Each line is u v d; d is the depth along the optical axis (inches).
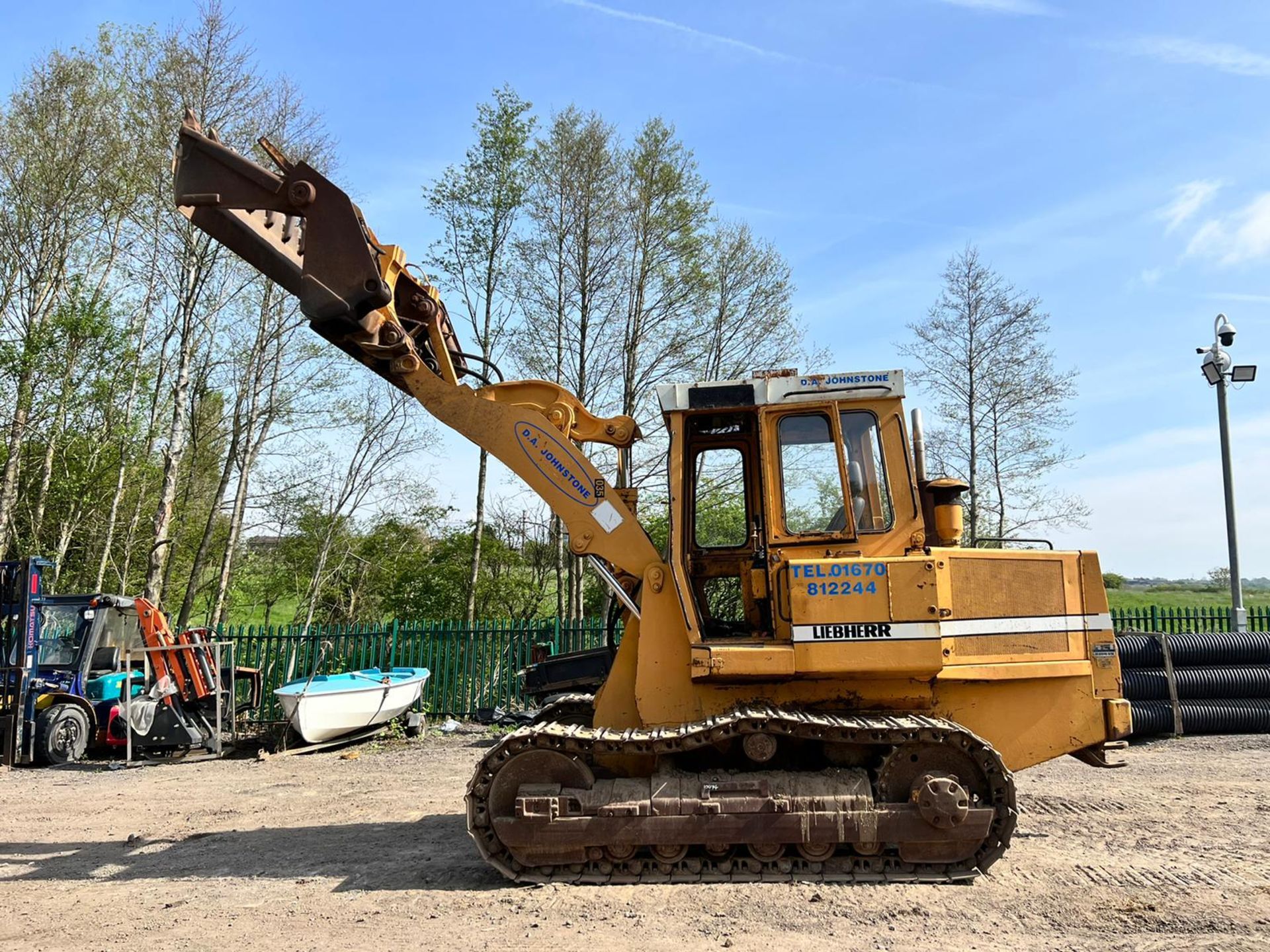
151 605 515.2
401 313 273.4
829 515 245.3
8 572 517.7
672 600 250.2
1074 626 252.2
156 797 392.5
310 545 973.2
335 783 413.4
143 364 906.7
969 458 925.2
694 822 222.7
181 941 196.2
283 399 850.8
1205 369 618.5
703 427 269.6
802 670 229.6
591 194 892.0
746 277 930.7
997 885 222.1
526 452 265.3
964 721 243.1
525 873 229.8
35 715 504.7
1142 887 223.1
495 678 651.5
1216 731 483.2
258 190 243.9
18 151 852.0
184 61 787.4
